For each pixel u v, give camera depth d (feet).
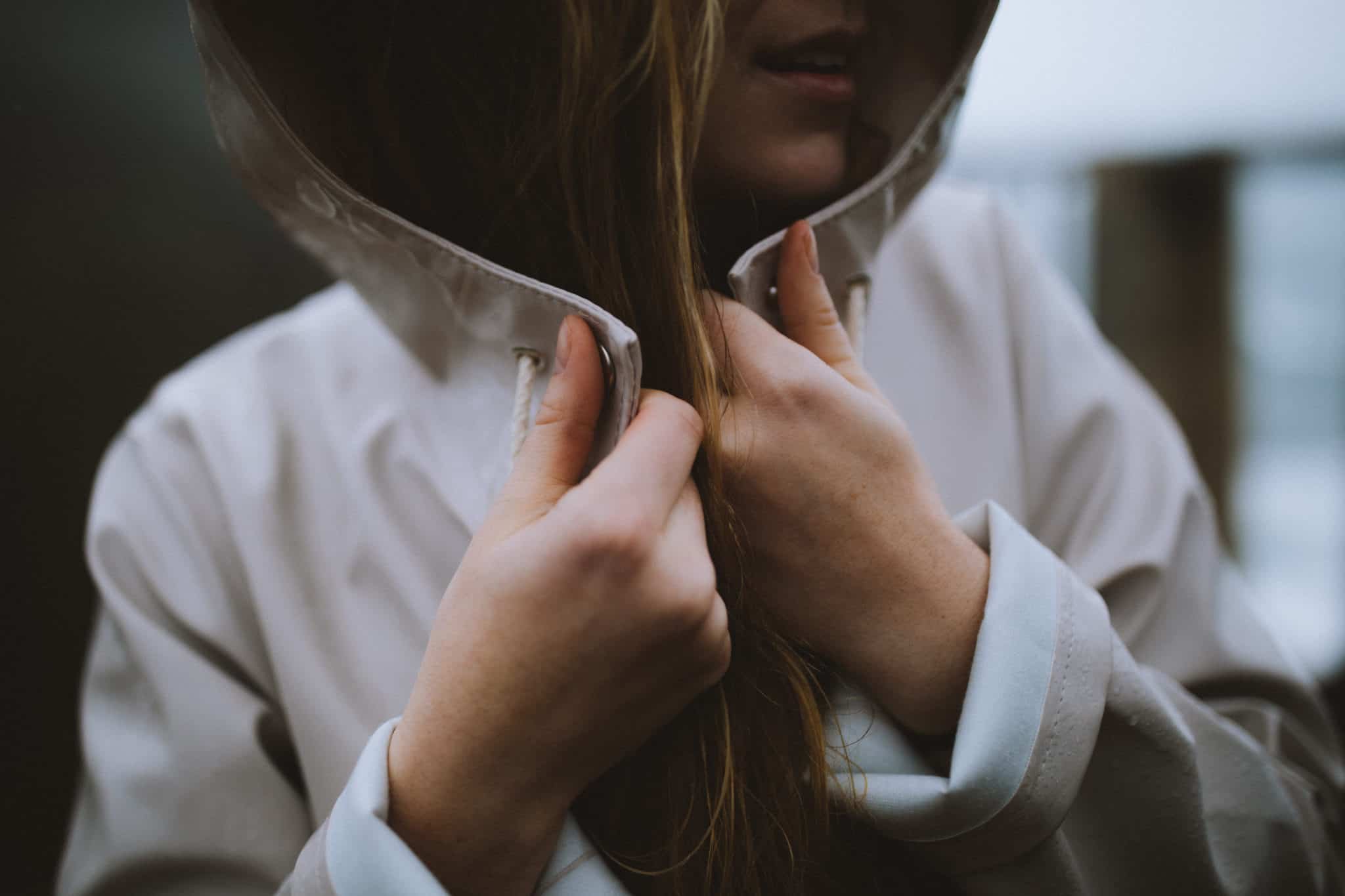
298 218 1.57
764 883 1.40
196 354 5.35
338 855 1.26
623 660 1.22
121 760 1.78
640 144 1.40
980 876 1.40
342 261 1.62
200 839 1.72
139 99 5.13
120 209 5.13
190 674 1.79
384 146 1.61
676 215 1.36
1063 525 1.87
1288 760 1.77
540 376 1.47
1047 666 1.35
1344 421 7.20
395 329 1.73
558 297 1.35
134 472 1.93
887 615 1.38
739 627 1.39
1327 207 7.14
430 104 1.58
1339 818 1.81
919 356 1.89
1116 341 7.49
